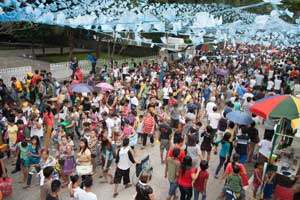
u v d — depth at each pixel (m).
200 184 7.12
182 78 16.61
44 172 6.38
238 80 16.48
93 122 9.91
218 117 10.73
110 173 9.14
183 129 10.56
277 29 11.67
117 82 14.58
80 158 7.96
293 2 14.16
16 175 9.06
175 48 13.40
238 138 8.94
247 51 25.69
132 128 9.92
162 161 9.90
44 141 11.09
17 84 13.71
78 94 12.70
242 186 7.00
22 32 23.66
